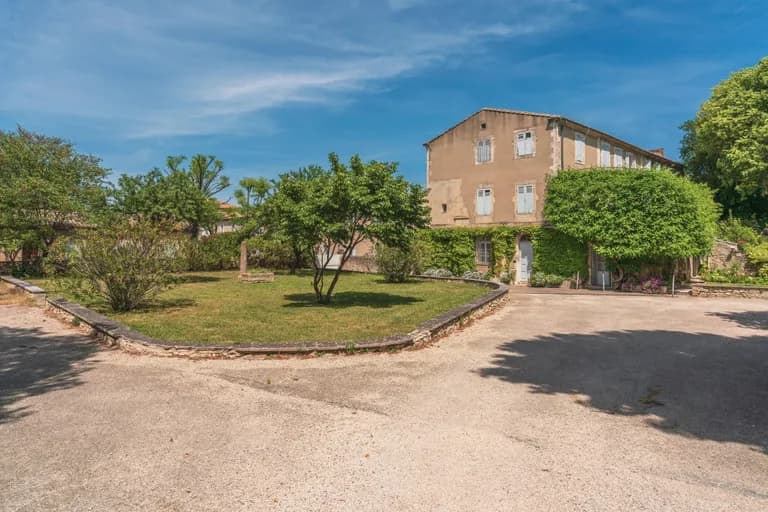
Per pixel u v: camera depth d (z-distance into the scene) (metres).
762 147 20.44
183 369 6.92
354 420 5.00
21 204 20.28
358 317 11.13
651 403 5.60
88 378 6.51
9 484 3.69
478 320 11.80
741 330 10.51
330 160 12.40
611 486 3.65
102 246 11.64
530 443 4.45
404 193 12.20
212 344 7.61
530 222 24.77
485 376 6.70
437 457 4.15
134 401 5.57
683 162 36.19
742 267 20.84
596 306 14.82
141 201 18.08
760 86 25.34
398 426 4.84
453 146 28.00
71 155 25.48
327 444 4.41
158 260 12.30
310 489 3.62
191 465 4.00
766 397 5.82
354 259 30.83
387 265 21.38
